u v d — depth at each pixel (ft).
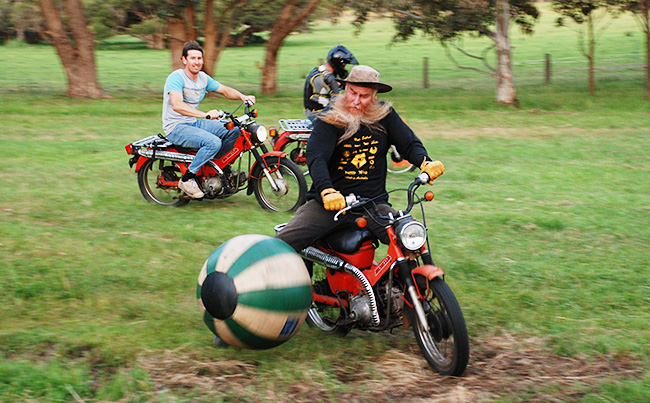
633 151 37.99
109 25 130.82
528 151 38.19
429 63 125.18
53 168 31.27
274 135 29.89
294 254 12.87
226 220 23.24
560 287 17.31
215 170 24.52
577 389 12.07
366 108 13.56
